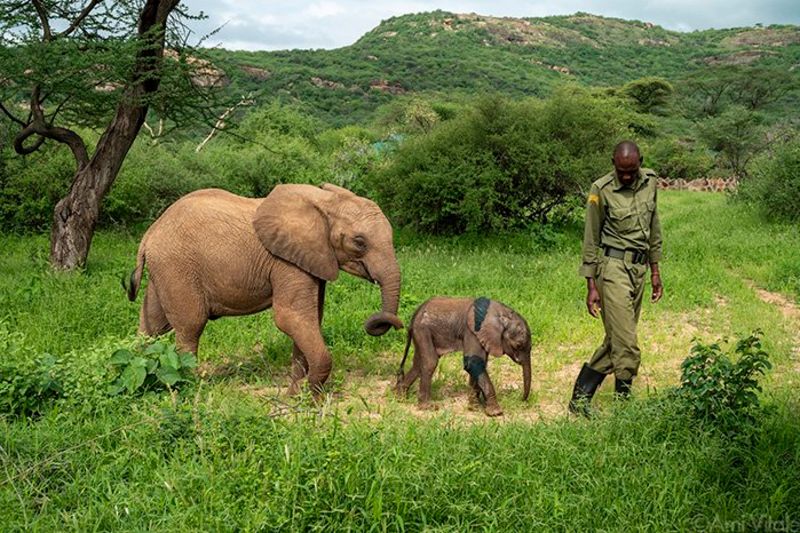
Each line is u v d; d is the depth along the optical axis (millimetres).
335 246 6398
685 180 45844
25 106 18250
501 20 170625
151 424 4777
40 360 5758
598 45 170625
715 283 10844
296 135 32094
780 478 4156
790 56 154750
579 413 5504
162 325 6812
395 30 169875
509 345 6023
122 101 11828
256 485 3916
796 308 9789
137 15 12539
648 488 4094
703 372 5129
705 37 192250
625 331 5613
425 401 6184
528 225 16328
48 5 12227
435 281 10664
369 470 3965
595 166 15688
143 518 3816
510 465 4344
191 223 6445
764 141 45250
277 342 7816
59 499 3990
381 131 45688
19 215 16266
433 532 3629
